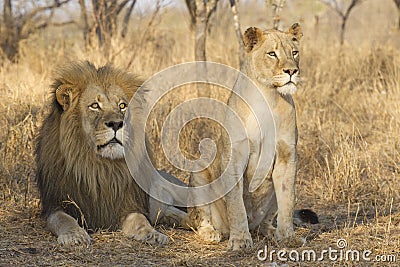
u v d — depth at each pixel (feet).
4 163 38.88
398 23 80.02
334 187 38.81
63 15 89.61
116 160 30.68
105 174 30.53
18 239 29.89
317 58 65.46
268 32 29.58
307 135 47.37
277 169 29.12
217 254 28.17
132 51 62.54
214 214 30.66
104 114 29.76
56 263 26.50
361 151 45.29
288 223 29.07
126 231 30.60
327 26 87.76
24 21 77.97
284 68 28.19
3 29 73.36
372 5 102.68
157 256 27.86
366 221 33.55
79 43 74.02
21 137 40.50
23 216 33.55
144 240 29.48
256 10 105.09
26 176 39.29
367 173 41.39
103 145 29.63
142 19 67.97
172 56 63.72
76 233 28.89
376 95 55.57
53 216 30.45
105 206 30.91
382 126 50.21
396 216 33.76
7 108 45.06
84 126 30.14
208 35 68.33
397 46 71.46
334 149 43.86
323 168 42.83
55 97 31.24
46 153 31.40
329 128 48.75
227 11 77.10
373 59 64.90
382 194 38.14
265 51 28.71
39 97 48.80
